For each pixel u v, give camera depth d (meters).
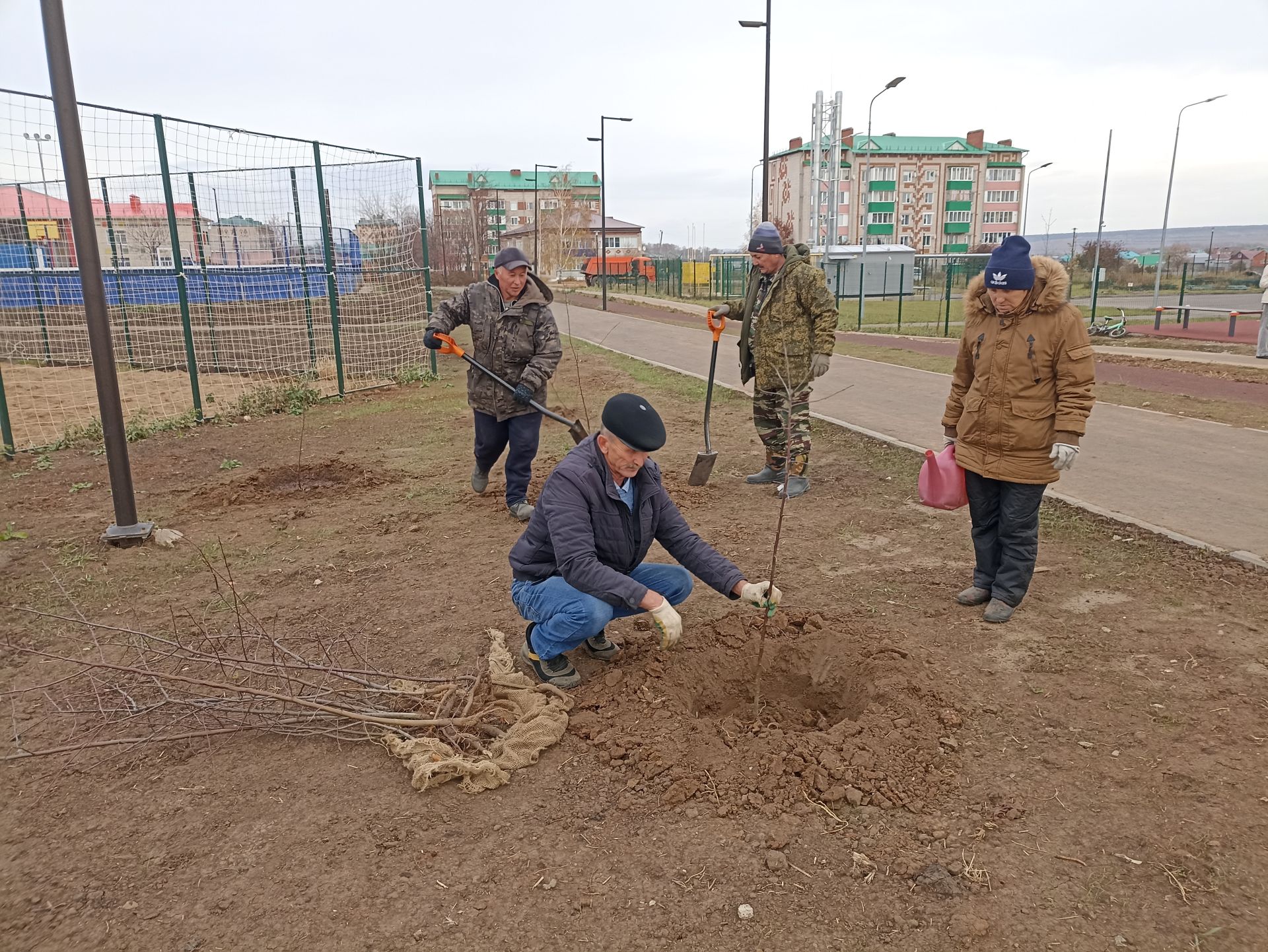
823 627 3.97
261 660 3.89
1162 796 2.76
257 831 2.71
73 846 2.67
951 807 2.75
